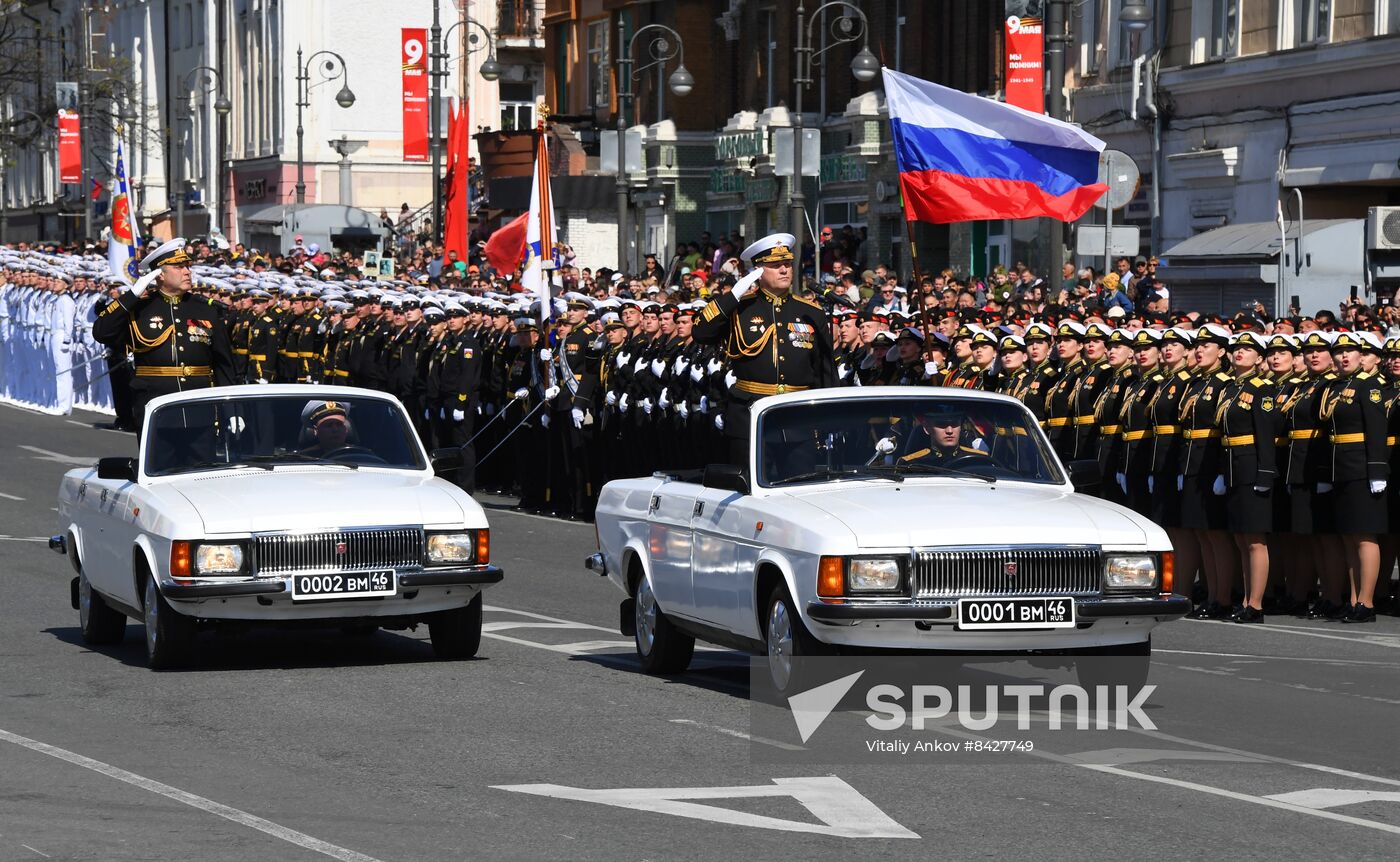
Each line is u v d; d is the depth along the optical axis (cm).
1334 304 6575
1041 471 3144
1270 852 2145
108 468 3594
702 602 3155
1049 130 4597
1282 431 4247
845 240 9588
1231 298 7075
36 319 10181
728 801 2391
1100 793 2428
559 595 4478
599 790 2450
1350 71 7419
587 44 14238
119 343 4591
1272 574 4456
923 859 2117
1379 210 6538
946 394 3219
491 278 8350
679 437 5794
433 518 3359
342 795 2436
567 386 6175
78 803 2403
